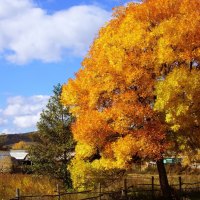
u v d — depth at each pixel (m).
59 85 30.89
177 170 46.09
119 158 19.73
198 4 20.30
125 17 20.78
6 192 23.77
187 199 23.09
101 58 20.11
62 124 29.72
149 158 22.03
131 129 20.36
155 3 20.52
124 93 19.95
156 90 19.08
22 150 67.50
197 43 19.28
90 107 21.22
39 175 29.50
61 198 21.61
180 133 21.05
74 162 22.59
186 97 18.66
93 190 23.11
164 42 18.92
